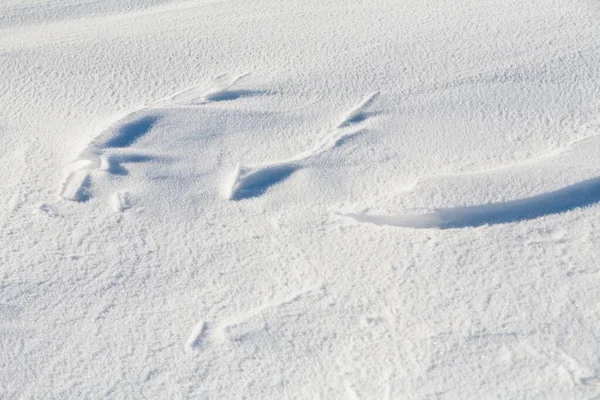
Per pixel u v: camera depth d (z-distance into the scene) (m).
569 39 2.16
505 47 2.14
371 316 1.39
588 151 1.74
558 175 1.67
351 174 1.73
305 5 2.47
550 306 1.38
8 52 2.26
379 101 1.96
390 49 2.17
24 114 1.97
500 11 2.34
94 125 1.90
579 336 1.31
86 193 1.69
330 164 1.76
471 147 1.80
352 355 1.32
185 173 1.75
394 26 2.29
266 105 1.97
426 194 1.65
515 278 1.45
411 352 1.31
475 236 1.56
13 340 1.35
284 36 2.28
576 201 1.63
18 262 1.51
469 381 1.26
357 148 1.81
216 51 2.22
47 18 2.52
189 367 1.30
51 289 1.45
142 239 1.58
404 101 1.96
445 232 1.58
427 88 2.00
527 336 1.33
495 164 1.73
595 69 2.03
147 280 1.48
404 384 1.26
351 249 1.54
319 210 1.64
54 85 2.09
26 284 1.46
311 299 1.43
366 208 1.63
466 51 2.14
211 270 1.50
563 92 1.95
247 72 2.11
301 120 1.91
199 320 1.39
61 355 1.32
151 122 1.91
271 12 2.44
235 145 1.84
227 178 1.74
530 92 1.96
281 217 1.63
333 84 2.04
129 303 1.43
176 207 1.66
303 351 1.33
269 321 1.38
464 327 1.35
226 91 2.02
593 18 2.26
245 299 1.43
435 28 2.26
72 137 1.87
